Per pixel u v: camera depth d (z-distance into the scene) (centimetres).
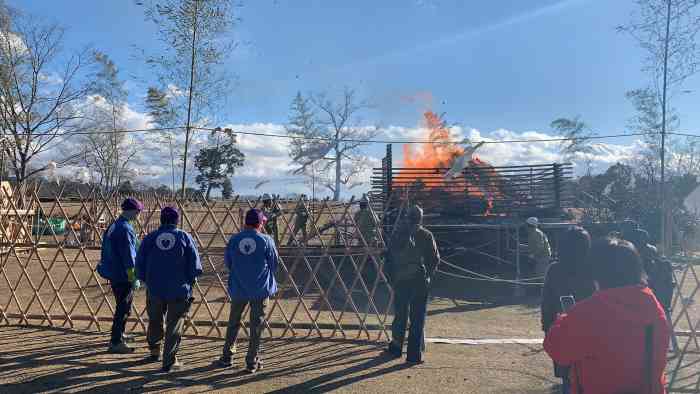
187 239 584
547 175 1489
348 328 774
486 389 537
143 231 766
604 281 258
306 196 905
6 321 784
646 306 248
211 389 525
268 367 602
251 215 595
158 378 554
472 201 1484
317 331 748
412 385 547
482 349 697
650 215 1870
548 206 1485
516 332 811
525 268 1457
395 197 1391
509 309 1022
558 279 420
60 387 521
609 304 250
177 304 575
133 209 648
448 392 527
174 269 572
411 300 634
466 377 574
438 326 854
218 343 709
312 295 1125
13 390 512
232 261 584
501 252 1471
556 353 258
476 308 1031
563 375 432
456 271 1448
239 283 579
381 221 812
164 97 1262
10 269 1392
